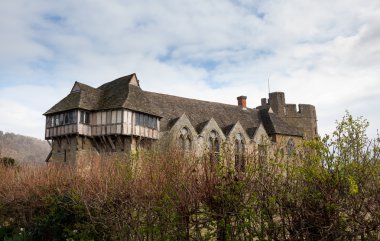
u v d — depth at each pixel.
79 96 30.81
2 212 14.09
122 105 28.94
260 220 6.39
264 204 6.25
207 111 38.09
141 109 30.20
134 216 8.38
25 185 13.80
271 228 6.14
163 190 7.79
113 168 10.44
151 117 31.39
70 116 30.47
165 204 7.61
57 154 31.56
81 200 9.20
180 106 36.19
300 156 6.45
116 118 29.30
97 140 30.75
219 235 6.75
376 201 5.57
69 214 10.57
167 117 33.44
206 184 6.95
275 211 6.21
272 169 6.50
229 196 6.54
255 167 6.67
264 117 42.44
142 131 30.12
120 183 8.86
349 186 5.51
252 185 6.50
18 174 16.05
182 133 31.39
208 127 33.25
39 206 12.27
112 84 33.94
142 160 10.25
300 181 6.13
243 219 6.45
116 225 8.54
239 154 7.16
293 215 6.00
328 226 5.63
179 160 8.91
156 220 7.98
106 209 8.86
